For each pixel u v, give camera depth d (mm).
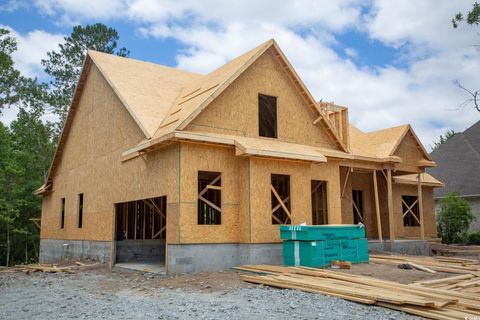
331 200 15227
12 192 29828
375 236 20672
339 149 16297
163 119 14008
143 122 13453
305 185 13797
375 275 10430
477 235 25219
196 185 11977
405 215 22125
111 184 15727
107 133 16500
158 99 15406
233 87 13672
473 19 15602
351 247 12453
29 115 34281
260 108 15438
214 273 11242
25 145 35125
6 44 25969
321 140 15859
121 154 15133
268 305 7184
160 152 12742
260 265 11938
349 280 8969
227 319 6285
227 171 12688
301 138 15195
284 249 12117
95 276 12797
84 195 18031
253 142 12961
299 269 10562
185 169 11812
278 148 13102
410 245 18641
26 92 31078
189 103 13531
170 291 9172
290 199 13453
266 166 12930
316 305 7105
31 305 8477
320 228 11789
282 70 15055
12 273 14953
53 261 20938
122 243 15680
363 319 6223
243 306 7129
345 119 16969
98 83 17875
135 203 17469
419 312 6508
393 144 18453
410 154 19375
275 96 14695
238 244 12586
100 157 16891
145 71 17781
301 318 6289
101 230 16062
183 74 19031
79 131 19469
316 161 13625
